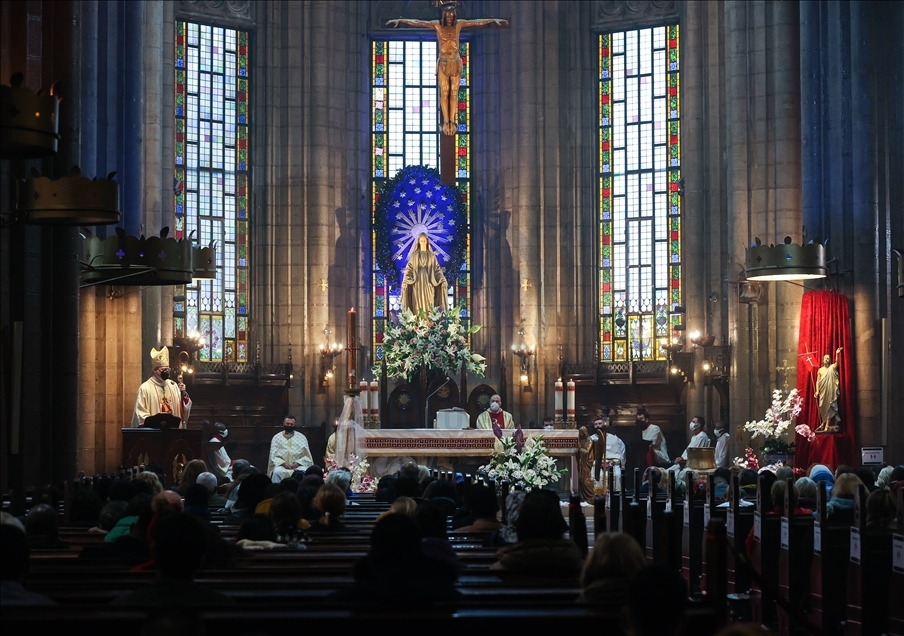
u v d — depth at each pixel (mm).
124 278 20578
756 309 31219
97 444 28562
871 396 26797
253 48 37531
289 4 37469
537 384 37125
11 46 18953
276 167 37250
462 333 34188
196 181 36344
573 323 37625
